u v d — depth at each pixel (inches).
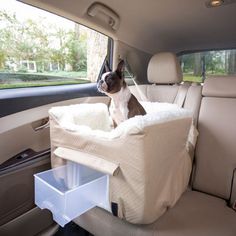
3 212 42.8
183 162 43.9
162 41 81.2
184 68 87.8
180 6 57.9
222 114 50.5
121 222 37.6
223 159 48.6
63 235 51.5
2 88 49.0
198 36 76.5
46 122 52.1
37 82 56.0
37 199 40.6
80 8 51.8
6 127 44.0
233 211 41.8
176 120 37.9
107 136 35.0
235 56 78.4
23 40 51.9
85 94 63.1
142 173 32.0
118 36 68.3
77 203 35.8
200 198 46.1
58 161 42.6
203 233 35.0
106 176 36.7
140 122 31.7
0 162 43.3
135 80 80.6
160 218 38.3
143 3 55.9
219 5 57.2
